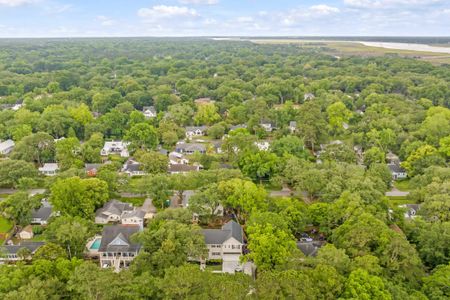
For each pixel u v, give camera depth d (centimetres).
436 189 9006
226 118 17825
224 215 9356
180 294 5341
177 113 17462
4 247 7569
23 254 7231
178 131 15688
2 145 13825
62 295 5756
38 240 8300
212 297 5156
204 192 8875
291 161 10800
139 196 10456
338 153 12094
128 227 7769
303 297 5050
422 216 8538
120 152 14188
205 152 13762
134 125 14925
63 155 11781
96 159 12481
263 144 14050
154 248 6981
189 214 8031
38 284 5578
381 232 6869
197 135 16525
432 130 13375
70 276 5919
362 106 19950
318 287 5516
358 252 6581
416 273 6450
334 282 5528
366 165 12181
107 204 9350
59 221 7700
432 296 5884
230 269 7156
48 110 16638
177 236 7075
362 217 7412
